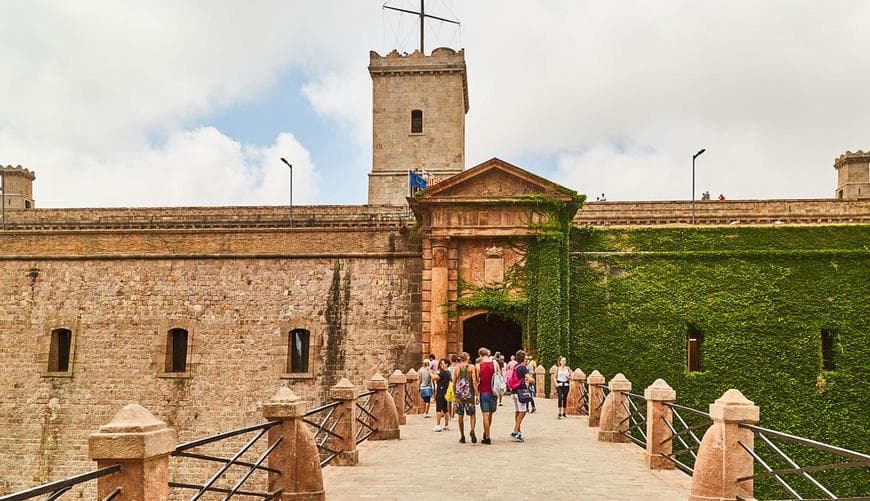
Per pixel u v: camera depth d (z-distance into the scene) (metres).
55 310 38.00
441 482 14.52
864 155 49.97
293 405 12.16
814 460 34.78
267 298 37.69
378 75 58.41
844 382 35.88
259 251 38.06
